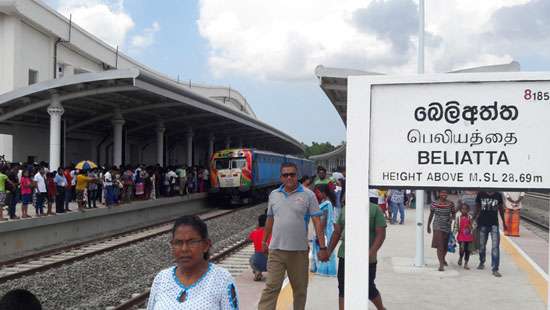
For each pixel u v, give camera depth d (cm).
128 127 3036
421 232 1073
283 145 5750
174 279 306
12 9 2572
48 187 1720
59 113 1984
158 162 2895
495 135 496
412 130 511
